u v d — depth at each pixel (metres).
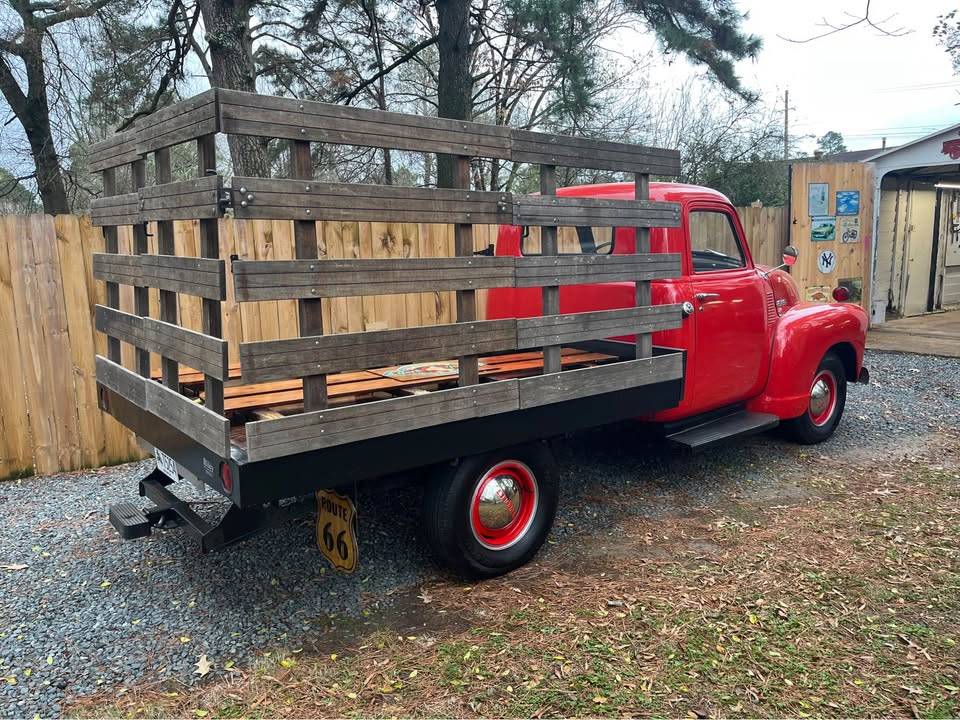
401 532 4.00
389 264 2.72
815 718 2.47
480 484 3.38
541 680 2.68
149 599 3.30
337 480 2.72
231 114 2.34
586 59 11.18
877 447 5.61
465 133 2.93
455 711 2.52
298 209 2.48
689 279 4.31
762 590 3.35
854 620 3.08
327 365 2.59
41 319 5.11
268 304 5.63
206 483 2.79
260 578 3.50
